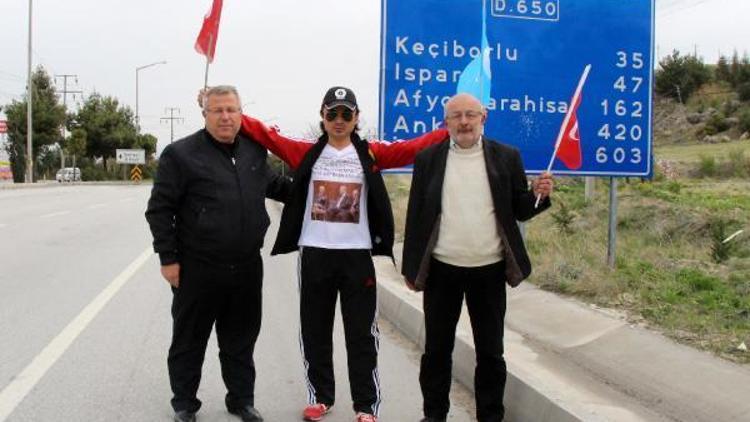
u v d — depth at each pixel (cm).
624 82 891
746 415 423
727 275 809
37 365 564
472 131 411
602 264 869
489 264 421
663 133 5503
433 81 871
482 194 416
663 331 599
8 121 5406
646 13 892
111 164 7512
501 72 874
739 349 542
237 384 463
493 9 874
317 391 471
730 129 4959
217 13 514
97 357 588
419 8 868
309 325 466
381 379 557
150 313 752
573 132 444
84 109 7288
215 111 430
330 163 454
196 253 435
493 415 441
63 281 935
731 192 1772
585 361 546
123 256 1177
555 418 425
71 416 459
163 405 482
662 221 1219
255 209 443
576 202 1525
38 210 2170
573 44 884
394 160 475
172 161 433
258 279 458
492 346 432
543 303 727
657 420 427
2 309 763
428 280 434
